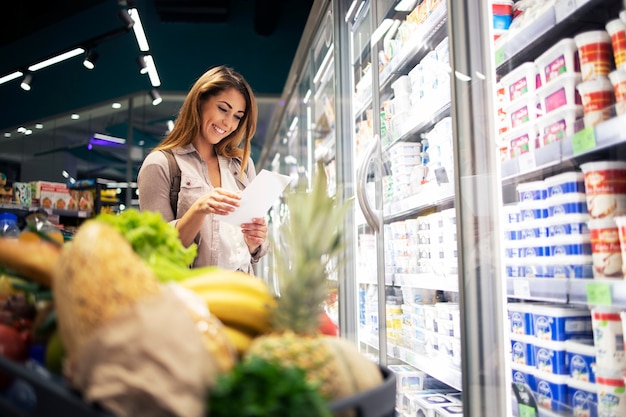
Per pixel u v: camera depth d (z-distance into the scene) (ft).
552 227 5.41
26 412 2.10
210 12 25.44
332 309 11.44
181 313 1.92
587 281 4.63
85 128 27.99
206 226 7.08
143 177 7.04
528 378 5.79
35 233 2.88
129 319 1.85
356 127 11.12
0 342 2.41
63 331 1.99
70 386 1.97
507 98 6.22
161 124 28.32
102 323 1.86
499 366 5.31
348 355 2.34
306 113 15.88
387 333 8.85
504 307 5.37
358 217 10.16
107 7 26.30
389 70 8.91
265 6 24.03
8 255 2.41
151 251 2.78
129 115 26.03
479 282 5.36
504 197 6.23
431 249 7.52
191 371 1.81
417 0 8.45
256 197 6.10
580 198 5.17
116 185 27.53
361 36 10.39
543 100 5.65
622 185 4.97
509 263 6.00
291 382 1.73
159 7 25.17
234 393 1.73
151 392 1.74
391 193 9.20
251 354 2.11
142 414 1.76
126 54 25.93
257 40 25.91
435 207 8.10
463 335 5.28
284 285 2.29
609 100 4.96
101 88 26.11
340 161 10.34
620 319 4.89
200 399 1.80
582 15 5.43
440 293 8.14
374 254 9.62
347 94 10.41
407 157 8.68
